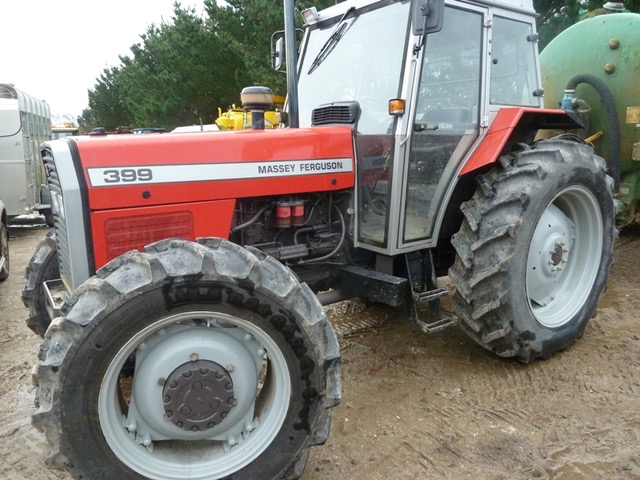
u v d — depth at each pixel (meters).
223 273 1.96
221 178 2.62
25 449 2.58
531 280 3.25
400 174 2.90
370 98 3.06
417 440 2.58
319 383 2.10
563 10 7.75
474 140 3.24
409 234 3.06
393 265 3.21
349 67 3.23
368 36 3.12
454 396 2.95
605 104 4.62
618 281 4.70
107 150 2.41
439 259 3.52
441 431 2.64
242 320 2.02
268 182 2.75
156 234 2.51
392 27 2.98
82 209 2.34
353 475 2.35
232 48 12.37
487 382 3.08
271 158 2.77
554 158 3.06
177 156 2.53
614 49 4.70
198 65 14.01
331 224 3.16
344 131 3.02
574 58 4.96
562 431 2.61
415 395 2.97
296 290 2.08
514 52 3.42
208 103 15.30
